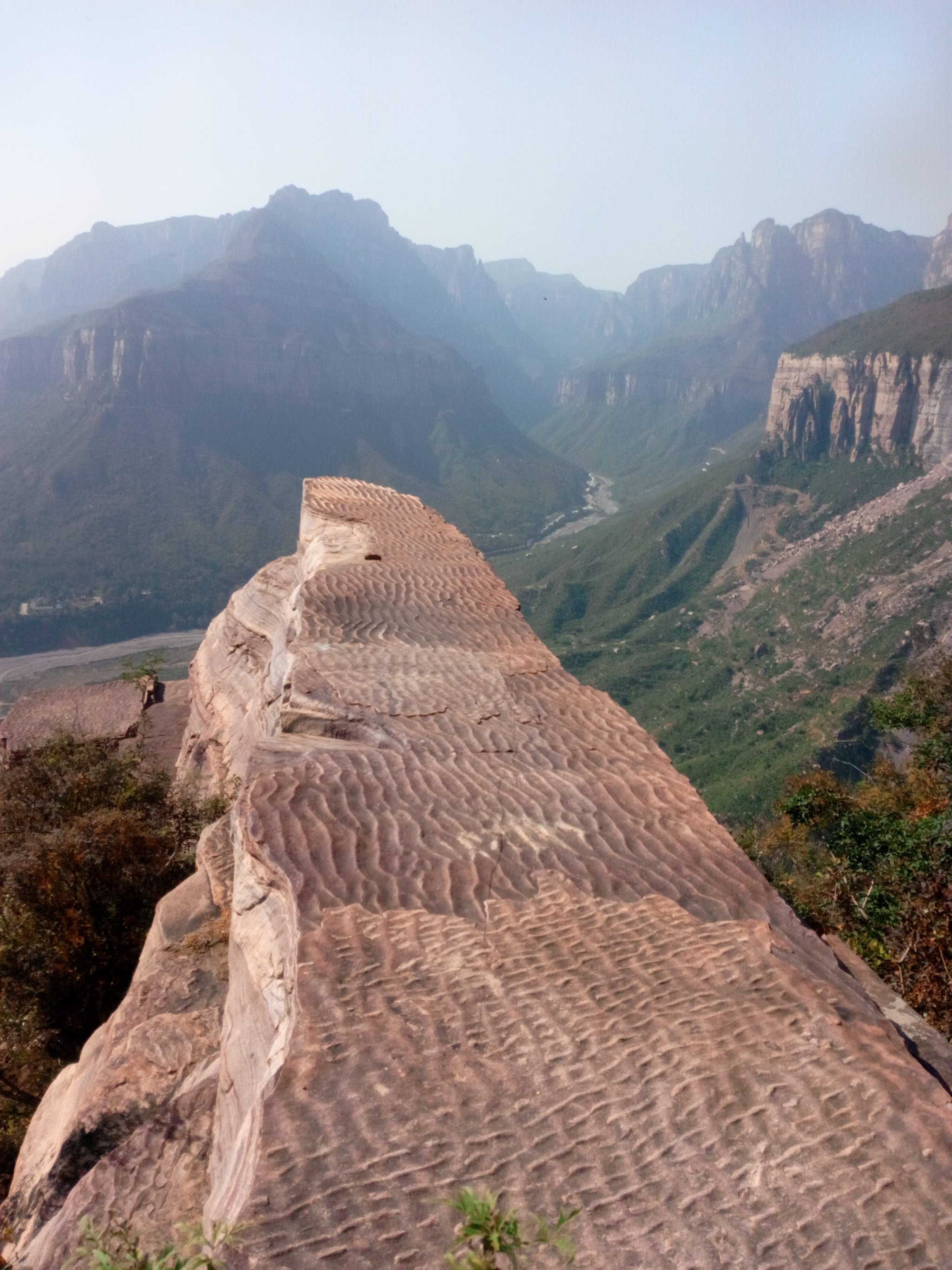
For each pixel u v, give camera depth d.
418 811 6.51
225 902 9.09
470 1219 2.76
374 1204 3.46
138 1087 6.72
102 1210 5.17
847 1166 3.67
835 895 12.35
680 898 5.63
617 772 7.44
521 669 9.73
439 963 4.89
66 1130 7.01
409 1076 4.09
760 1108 3.94
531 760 7.53
